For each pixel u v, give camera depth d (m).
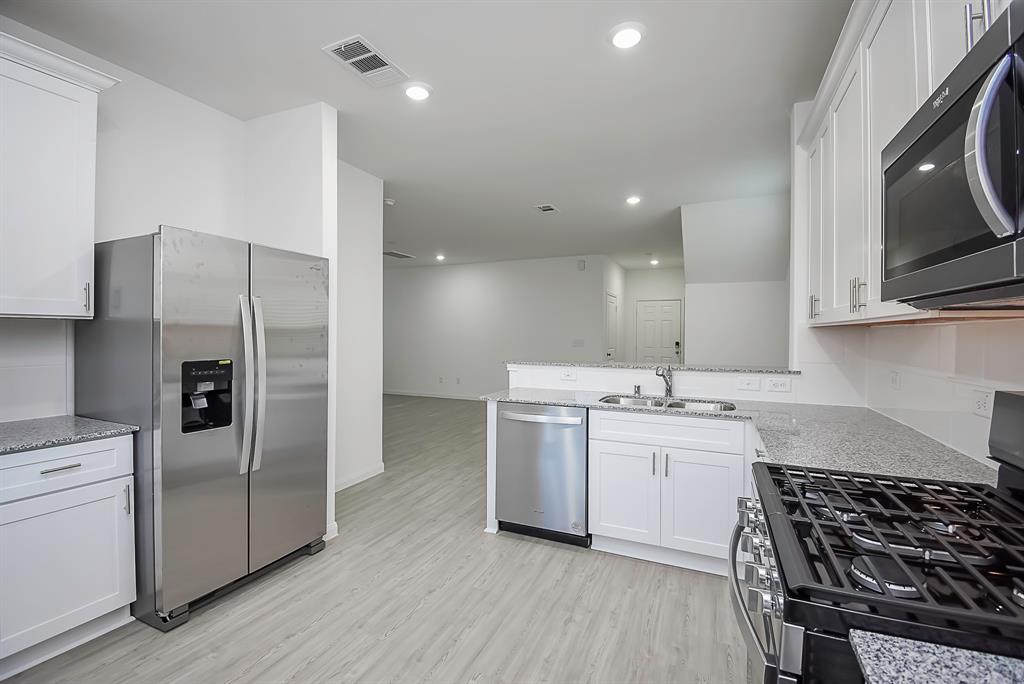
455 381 8.98
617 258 8.16
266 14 2.04
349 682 1.71
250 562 2.34
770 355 5.13
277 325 2.48
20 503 1.71
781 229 4.65
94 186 2.11
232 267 2.26
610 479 2.70
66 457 1.83
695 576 2.47
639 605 2.21
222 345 2.21
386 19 2.06
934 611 0.65
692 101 2.77
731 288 5.23
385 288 9.64
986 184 0.66
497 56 2.33
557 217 5.39
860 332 2.67
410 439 5.64
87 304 2.10
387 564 2.60
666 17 2.04
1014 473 1.11
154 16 2.05
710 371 2.99
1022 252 0.62
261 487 2.40
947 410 1.68
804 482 1.24
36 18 2.06
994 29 0.67
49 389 2.23
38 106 1.92
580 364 3.39
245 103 2.83
